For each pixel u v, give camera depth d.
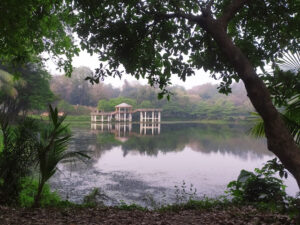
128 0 3.99
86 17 4.27
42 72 26.84
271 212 3.73
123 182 8.91
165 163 12.67
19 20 3.04
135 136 26.11
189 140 23.11
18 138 4.03
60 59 6.55
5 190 4.00
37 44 5.41
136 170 10.95
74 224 3.16
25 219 3.20
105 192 7.57
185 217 3.82
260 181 4.69
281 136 2.22
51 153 3.82
